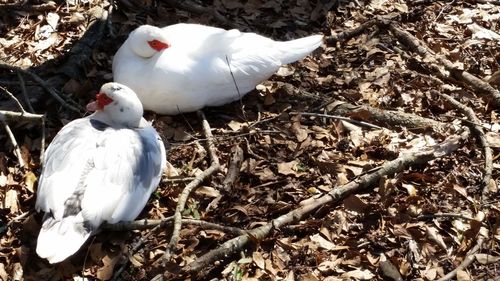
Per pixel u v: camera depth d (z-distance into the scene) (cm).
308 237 225
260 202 233
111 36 287
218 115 259
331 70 281
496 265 218
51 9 297
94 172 217
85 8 297
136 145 225
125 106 232
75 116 256
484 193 234
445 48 291
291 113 260
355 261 219
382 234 225
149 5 304
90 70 275
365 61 285
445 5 312
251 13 304
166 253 215
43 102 260
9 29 290
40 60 278
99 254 218
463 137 249
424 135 253
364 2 311
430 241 224
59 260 204
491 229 226
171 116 257
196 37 256
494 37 295
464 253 222
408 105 266
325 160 244
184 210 228
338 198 232
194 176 238
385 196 233
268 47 260
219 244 222
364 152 248
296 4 308
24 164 239
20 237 223
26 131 251
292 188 237
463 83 275
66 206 211
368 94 270
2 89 254
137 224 221
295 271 217
